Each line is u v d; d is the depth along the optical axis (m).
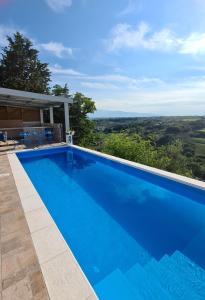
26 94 8.92
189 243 3.14
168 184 5.08
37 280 1.75
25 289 1.66
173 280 2.38
